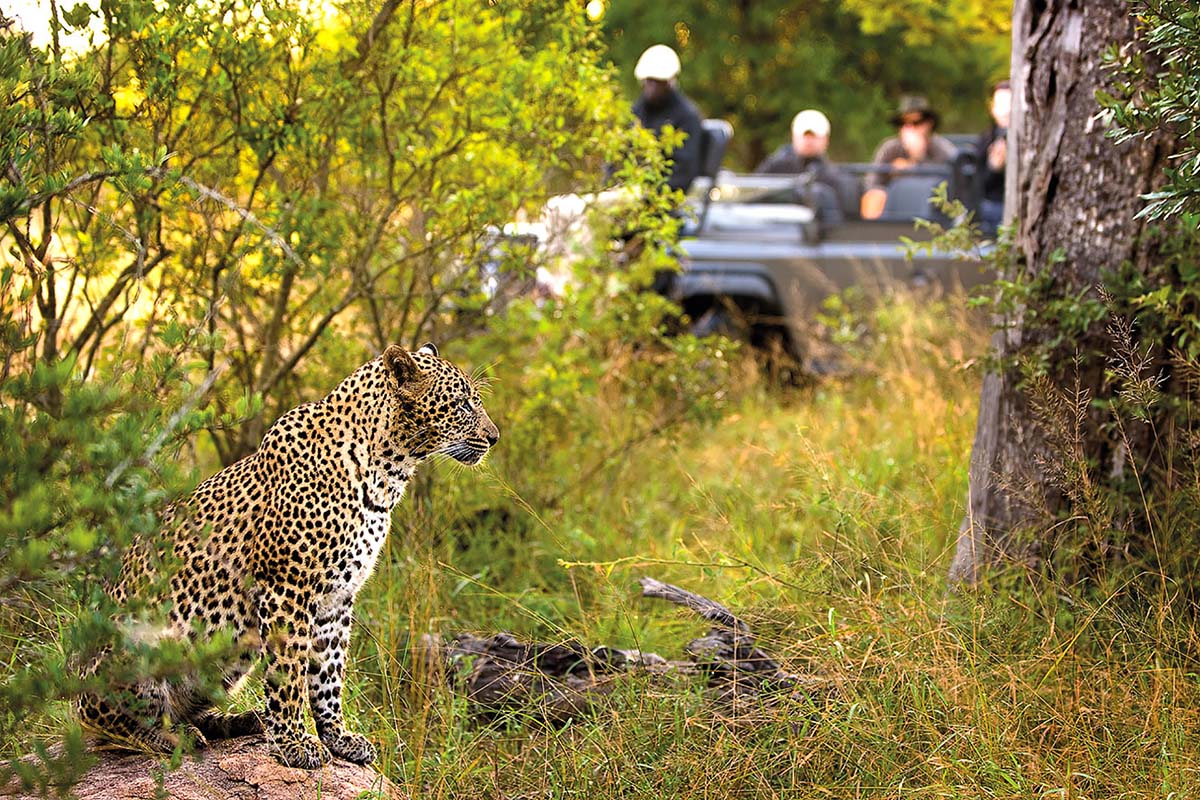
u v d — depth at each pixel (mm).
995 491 6004
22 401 3244
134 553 4230
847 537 6020
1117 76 5555
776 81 26734
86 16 5379
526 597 6422
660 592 5527
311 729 4609
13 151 4023
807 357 10938
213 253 6664
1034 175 5934
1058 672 4965
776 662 5340
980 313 9539
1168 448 5645
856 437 8422
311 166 6691
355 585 4500
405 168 7086
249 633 4281
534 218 7629
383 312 7652
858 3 17016
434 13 6750
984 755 4531
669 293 11289
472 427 4730
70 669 3625
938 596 5680
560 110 7125
